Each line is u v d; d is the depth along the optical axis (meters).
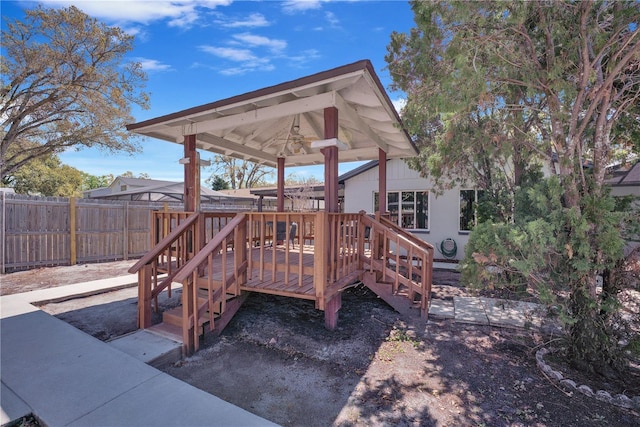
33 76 10.77
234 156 6.29
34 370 2.55
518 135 3.81
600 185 2.90
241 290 3.82
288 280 3.62
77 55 10.77
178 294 5.20
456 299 5.06
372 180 10.01
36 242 7.06
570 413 2.29
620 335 2.92
